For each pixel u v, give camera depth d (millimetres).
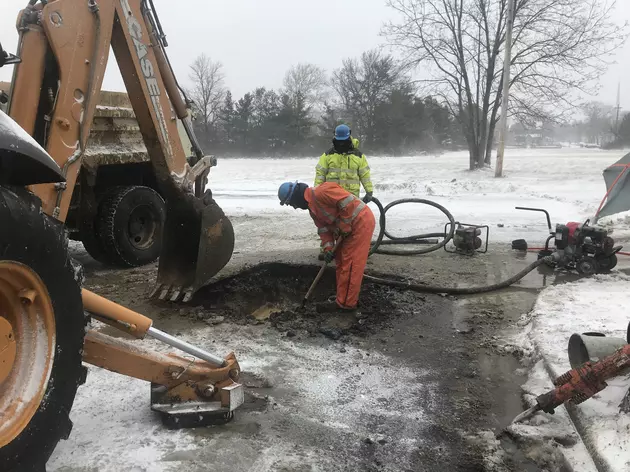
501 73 20594
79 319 2396
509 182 16016
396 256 7086
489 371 3822
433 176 19594
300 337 4418
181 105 4641
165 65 4430
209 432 2900
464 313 4996
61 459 2594
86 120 3271
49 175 2330
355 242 4793
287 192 4988
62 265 2277
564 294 5152
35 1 3082
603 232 5965
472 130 21453
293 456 2721
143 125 4289
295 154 50969
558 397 2758
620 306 4730
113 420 2982
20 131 2168
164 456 2658
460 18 20359
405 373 3771
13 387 2180
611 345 2996
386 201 12391
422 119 49000
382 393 3465
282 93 53000
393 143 48906
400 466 2686
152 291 5270
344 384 3584
